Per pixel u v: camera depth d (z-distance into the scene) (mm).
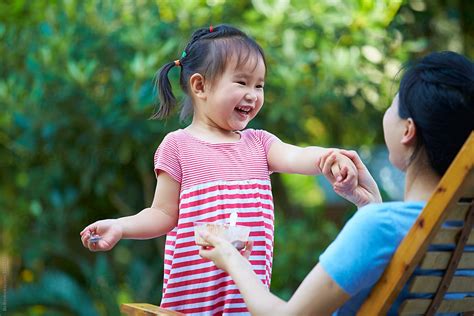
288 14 6824
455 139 2254
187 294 2986
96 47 6727
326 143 7375
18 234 7613
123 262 7418
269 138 3225
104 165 6961
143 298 7117
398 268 2182
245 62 3098
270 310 2275
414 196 2340
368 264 2205
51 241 7344
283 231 7039
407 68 2422
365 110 7129
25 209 7418
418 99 2277
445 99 2244
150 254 7277
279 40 6781
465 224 2250
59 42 6703
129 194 7227
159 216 3068
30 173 7215
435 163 2285
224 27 3213
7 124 6926
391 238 2215
